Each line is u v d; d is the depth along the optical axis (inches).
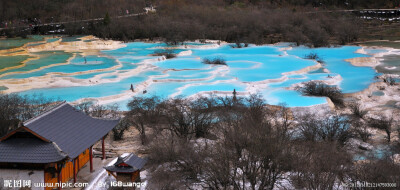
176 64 3361.2
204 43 4648.1
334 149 1213.7
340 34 4862.2
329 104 2193.7
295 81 2800.2
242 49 4308.6
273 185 1094.4
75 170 1111.0
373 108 2290.8
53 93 2335.1
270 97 2348.7
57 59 3383.4
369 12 6412.4
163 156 1235.2
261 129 1250.6
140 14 5644.7
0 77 2618.1
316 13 6048.2
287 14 5487.2
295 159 1095.0
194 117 1619.1
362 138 1696.6
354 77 3014.3
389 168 1033.5
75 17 5423.2
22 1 5649.6
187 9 5718.5
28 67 2984.7
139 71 3006.9
